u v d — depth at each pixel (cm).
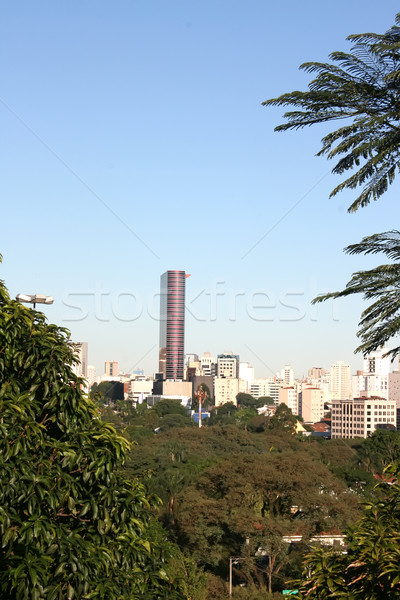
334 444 8194
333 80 1055
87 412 924
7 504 765
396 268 1051
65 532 813
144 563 920
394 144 1060
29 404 848
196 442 8656
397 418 18725
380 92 1050
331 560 805
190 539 4166
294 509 4719
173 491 5278
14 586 729
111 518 873
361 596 737
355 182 1098
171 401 19275
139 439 9194
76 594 772
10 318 871
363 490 5591
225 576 4447
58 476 821
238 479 4347
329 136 1082
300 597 792
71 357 904
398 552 730
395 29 1036
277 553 3997
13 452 785
